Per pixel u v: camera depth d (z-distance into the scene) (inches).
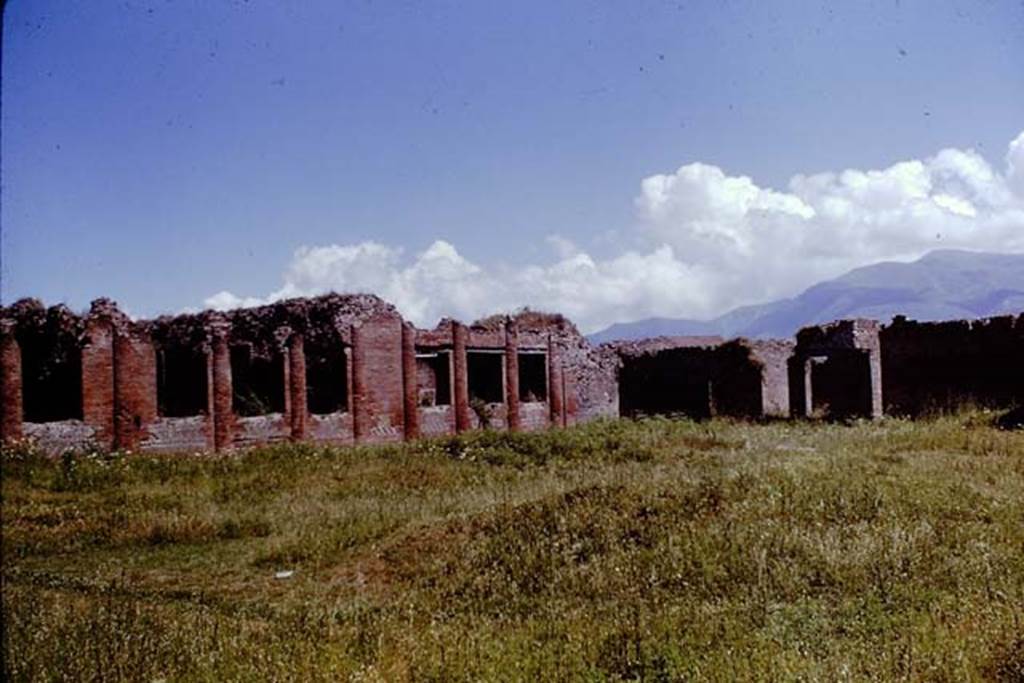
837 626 327.9
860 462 675.4
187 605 442.9
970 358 1441.9
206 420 1105.4
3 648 333.1
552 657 306.8
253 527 647.1
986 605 316.8
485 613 401.4
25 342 1042.1
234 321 1259.2
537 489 677.9
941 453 758.5
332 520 644.7
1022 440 805.9
